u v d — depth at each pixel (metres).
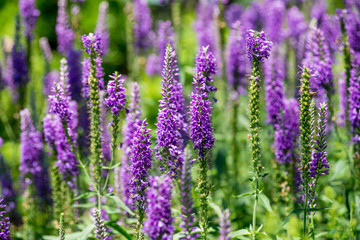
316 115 9.50
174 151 6.71
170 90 6.87
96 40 7.46
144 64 16.28
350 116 9.18
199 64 6.79
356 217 8.43
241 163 12.20
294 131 9.23
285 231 8.49
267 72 9.72
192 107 6.76
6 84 14.49
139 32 16.17
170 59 6.84
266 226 8.51
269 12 15.29
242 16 17.06
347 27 9.91
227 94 12.92
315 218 8.90
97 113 7.64
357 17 9.88
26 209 10.75
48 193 11.16
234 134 11.38
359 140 9.10
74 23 14.78
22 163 10.98
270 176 10.26
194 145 6.82
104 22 15.96
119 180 9.21
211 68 6.79
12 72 14.14
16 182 12.58
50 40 27.05
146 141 6.59
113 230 8.12
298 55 12.14
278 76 9.66
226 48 12.89
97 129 7.65
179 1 15.04
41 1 26.61
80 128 10.38
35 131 11.39
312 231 7.15
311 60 9.52
